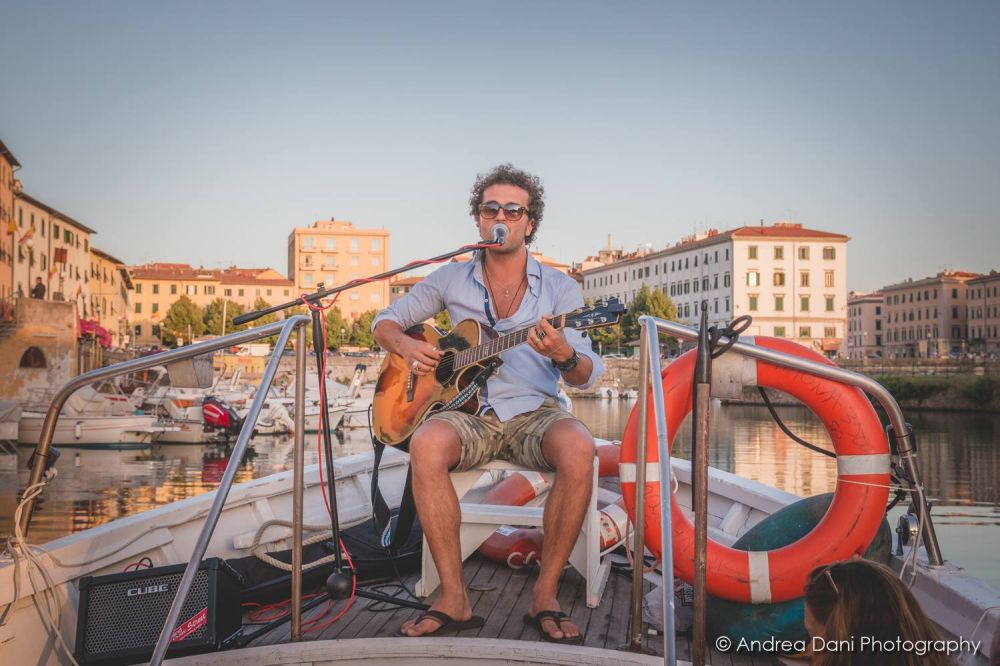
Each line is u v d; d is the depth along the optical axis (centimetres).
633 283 10131
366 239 11669
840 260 8238
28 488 251
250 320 277
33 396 3244
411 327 347
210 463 2236
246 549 371
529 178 337
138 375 3903
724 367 266
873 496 263
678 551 260
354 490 477
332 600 318
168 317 8569
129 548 307
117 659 247
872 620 182
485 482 477
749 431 3772
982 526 1514
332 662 244
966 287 11250
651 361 230
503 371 313
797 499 386
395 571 344
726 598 265
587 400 6769
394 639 250
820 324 8181
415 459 280
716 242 8369
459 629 269
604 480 447
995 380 4834
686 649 269
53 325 3294
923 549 294
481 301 332
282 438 2803
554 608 271
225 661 240
